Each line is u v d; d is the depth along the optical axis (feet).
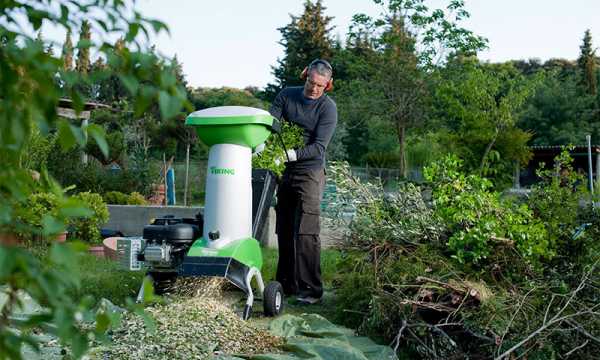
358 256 17.78
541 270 16.57
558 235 17.42
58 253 3.36
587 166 83.46
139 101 3.65
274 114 19.80
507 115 59.98
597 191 19.02
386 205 19.29
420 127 81.05
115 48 3.78
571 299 14.30
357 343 15.06
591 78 186.19
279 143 20.97
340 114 82.99
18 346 3.50
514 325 14.29
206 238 16.14
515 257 16.63
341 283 18.28
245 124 16.02
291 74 142.82
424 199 19.83
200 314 14.60
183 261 15.81
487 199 17.19
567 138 136.98
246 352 13.74
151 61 3.68
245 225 16.38
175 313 14.55
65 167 49.98
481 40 75.00
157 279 16.94
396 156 94.07
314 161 19.16
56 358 12.17
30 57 3.54
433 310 15.55
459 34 74.69
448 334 14.97
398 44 77.05
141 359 12.40
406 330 15.23
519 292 15.51
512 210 17.69
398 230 17.97
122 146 62.03
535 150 84.89
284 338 14.62
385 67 78.43
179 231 16.30
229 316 14.93
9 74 3.60
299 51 144.36
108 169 57.06
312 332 15.49
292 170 19.24
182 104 3.71
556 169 19.07
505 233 16.70
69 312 3.44
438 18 75.15
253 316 17.24
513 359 13.73
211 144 16.37
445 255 17.53
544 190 18.39
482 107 60.80
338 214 20.66
